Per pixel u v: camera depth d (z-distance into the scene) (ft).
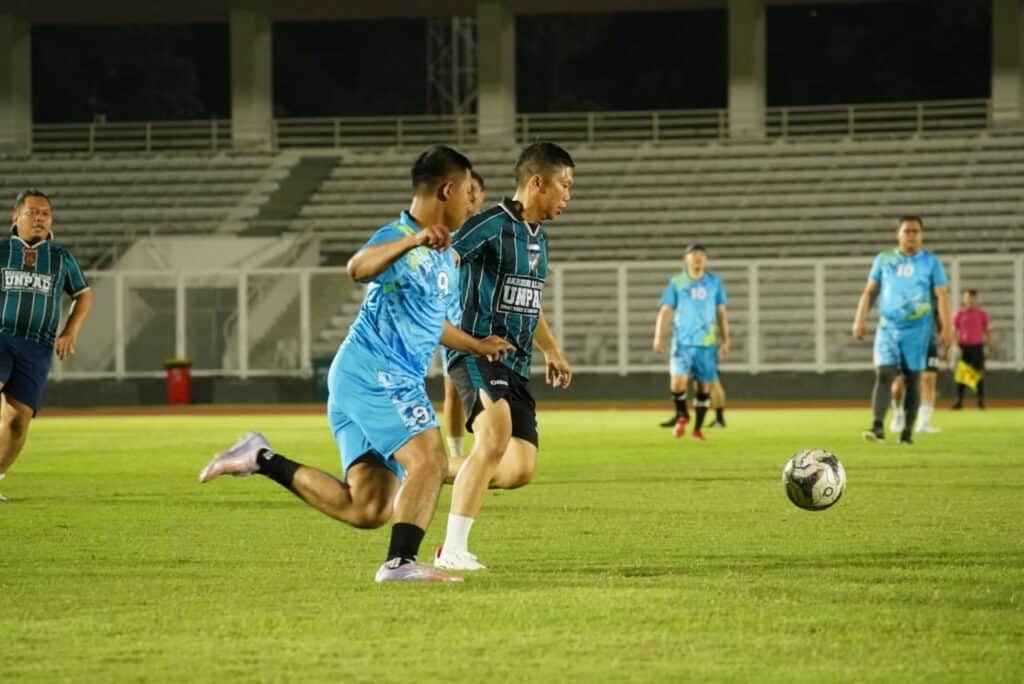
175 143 368.48
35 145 371.15
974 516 82.94
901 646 45.47
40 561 66.49
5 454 97.35
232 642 46.60
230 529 79.30
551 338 69.21
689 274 162.20
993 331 289.74
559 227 342.23
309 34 481.05
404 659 43.91
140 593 56.65
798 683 40.68
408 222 55.93
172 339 305.32
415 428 56.44
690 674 41.75
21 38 380.78
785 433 173.47
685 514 85.05
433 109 469.98
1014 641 46.24
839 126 354.54
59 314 97.96
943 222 332.39
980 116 457.27
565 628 48.55
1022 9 356.59
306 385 301.63
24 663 43.62
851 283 294.25
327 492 56.65
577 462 128.77
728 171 352.08
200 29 481.87
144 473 121.29
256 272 303.48
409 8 372.17
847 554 67.10
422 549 71.67
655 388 298.35
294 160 367.04
